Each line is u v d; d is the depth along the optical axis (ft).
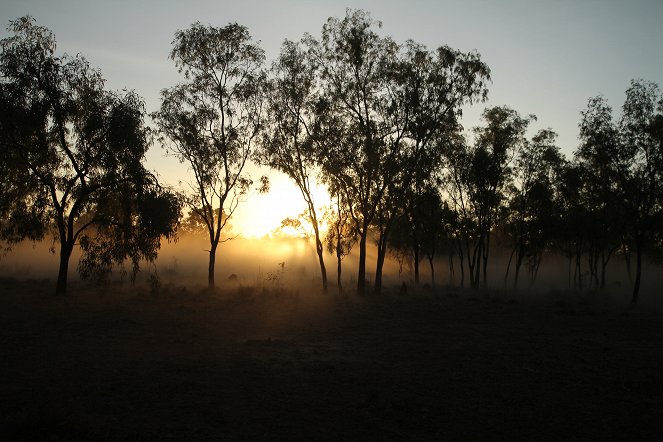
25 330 56.80
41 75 89.51
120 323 63.72
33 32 91.45
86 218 104.53
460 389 37.96
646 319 84.02
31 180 91.56
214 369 41.60
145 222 93.61
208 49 121.19
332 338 59.11
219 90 122.11
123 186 94.27
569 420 31.71
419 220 153.28
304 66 124.06
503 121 149.07
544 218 146.82
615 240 153.28
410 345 55.93
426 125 119.75
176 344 51.88
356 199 125.18
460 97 119.55
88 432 26.05
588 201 145.18
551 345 57.72
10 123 87.25
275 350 50.49
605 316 86.38
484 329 68.95
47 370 39.29
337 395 35.37
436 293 121.60
